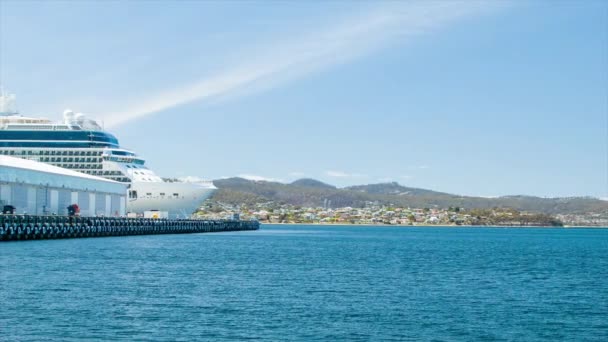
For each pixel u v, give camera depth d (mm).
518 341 42812
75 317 46312
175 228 180875
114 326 44000
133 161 183750
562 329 46219
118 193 172000
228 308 50906
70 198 149875
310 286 64625
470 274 80688
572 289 66750
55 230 125625
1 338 40469
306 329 44469
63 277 65875
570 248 158375
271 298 56188
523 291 64625
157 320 46062
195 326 44531
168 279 67312
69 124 174750
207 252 108938
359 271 80875
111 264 80125
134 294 56469
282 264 88375
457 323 47500
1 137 172250
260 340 41312
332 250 126750
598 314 51688
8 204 128125
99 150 174250
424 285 67750
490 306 54750
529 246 169000
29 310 48281
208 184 187750
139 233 161000
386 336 43156
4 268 71938
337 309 51594
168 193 180500
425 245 161875
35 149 171875
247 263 88750
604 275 81625
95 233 140875
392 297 58500
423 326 46250
